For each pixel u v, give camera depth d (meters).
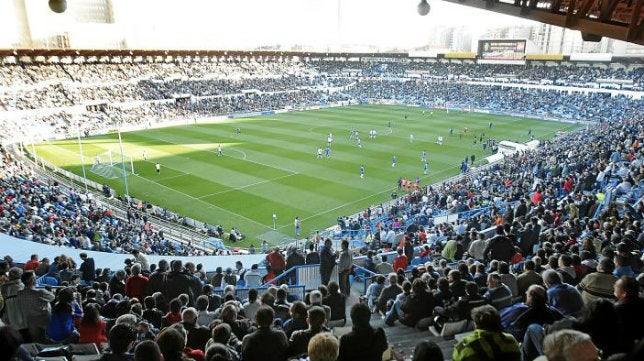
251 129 71.50
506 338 4.71
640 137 37.41
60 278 13.58
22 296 8.41
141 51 75.25
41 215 28.05
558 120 78.56
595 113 77.44
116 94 79.31
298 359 6.54
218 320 7.95
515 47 104.31
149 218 36.16
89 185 44.31
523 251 14.91
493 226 19.86
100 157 54.34
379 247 22.75
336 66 120.94
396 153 56.44
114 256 19.88
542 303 6.47
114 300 10.02
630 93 83.56
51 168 49.50
